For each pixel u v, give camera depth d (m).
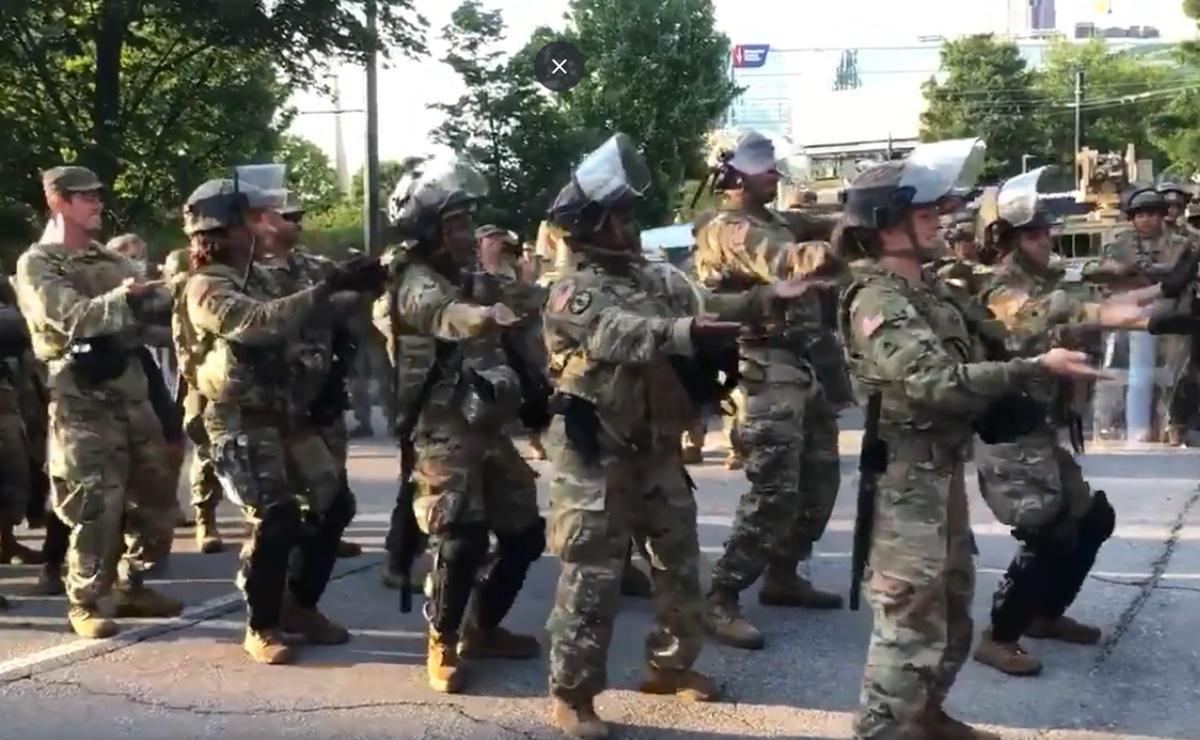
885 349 3.83
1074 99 53.25
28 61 19.05
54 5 18.56
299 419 5.43
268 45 20.09
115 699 5.01
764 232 5.23
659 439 4.47
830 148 14.42
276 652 5.41
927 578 3.87
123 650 5.62
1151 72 59.56
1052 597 5.28
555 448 4.51
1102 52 61.47
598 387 4.39
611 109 29.33
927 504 3.91
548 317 4.43
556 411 4.44
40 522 7.80
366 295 5.35
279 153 25.34
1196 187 13.88
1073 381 4.37
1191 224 10.85
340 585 6.72
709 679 4.88
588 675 4.46
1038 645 5.45
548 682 5.03
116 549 5.85
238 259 5.38
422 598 6.43
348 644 5.69
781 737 4.50
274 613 5.45
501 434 5.14
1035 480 4.93
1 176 18.27
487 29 21.64
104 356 5.59
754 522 5.47
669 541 4.72
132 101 20.41
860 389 4.03
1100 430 10.63
